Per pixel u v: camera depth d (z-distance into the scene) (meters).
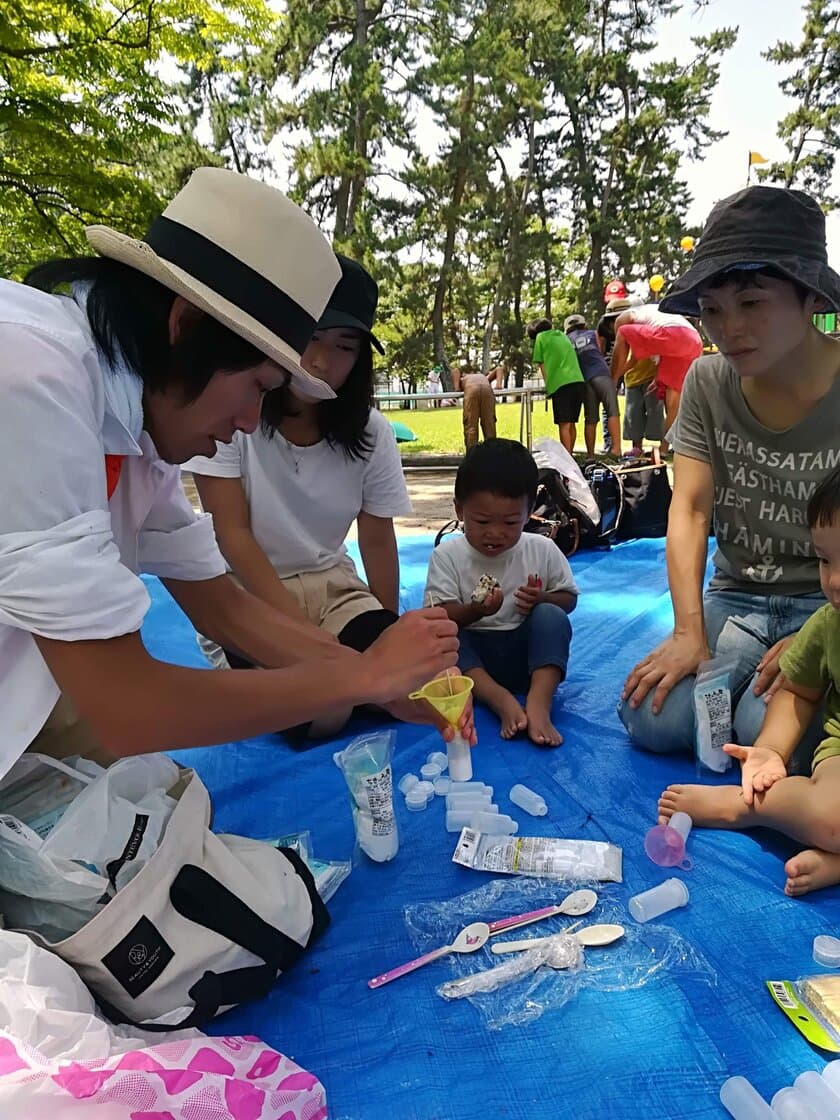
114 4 9.13
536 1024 1.30
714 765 2.00
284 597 2.30
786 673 1.86
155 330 1.17
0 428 1.05
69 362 1.12
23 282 1.25
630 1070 1.21
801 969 1.38
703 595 2.46
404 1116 1.15
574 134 28.06
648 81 27.73
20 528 1.09
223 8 9.86
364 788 1.71
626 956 1.43
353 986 1.41
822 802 1.59
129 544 1.56
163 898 1.26
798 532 2.13
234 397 1.22
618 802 1.95
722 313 1.88
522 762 2.16
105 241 1.14
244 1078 1.05
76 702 1.16
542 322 9.66
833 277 1.81
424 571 4.19
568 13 24.86
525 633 2.58
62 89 8.96
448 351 31.44
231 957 1.31
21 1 8.09
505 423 14.80
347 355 2.19
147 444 1.41
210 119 20.53
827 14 27.25
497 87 21.34
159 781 1.47
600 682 2.69
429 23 20.91
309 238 1.22
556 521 4.30
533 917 1.53
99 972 1.20
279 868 1.44
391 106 19.59
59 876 1.21
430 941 1.51
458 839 1.83
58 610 1.08
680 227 28.61
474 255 26.08
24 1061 0.93
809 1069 1.19
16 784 1.36
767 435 2.09
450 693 1.85
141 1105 0.95
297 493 2.44
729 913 1.53
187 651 3.10
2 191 8.75
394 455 2.63
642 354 7.74
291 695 1.30
